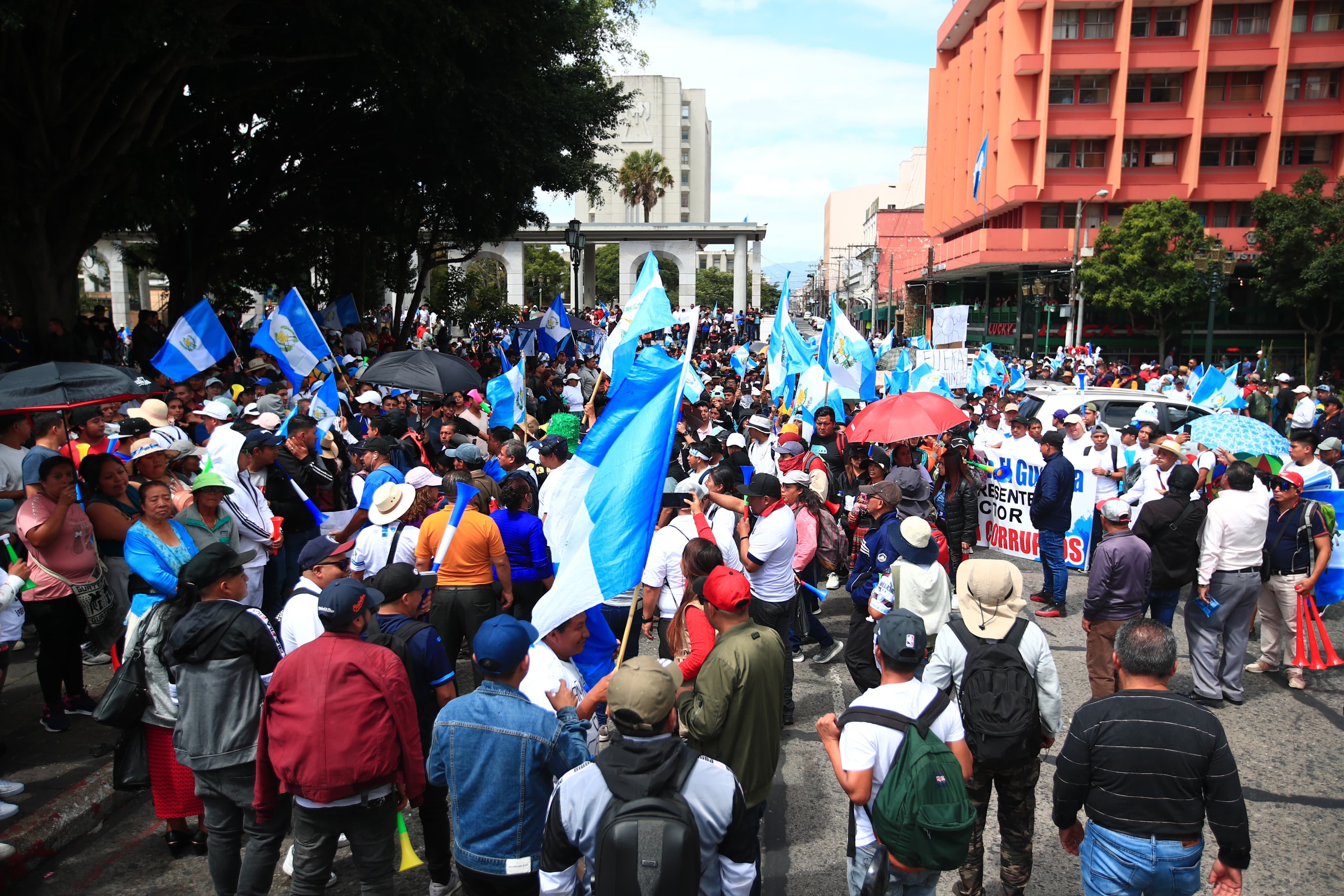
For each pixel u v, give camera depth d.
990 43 51.16
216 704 3.80
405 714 3.56
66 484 5.26
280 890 4.33
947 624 4.02
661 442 3.95
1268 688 6.70
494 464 8.74
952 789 3.10
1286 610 6.68
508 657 3.32
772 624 5.82
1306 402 16.98
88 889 4.31
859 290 94.00
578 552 3.89
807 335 38.22
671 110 115.31
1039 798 5.18
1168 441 8.16
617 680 2.79
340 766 3.38
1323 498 7.25
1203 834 4.75
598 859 2.53
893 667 3.38
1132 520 8.55
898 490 5.81
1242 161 47.47
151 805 5.16
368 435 8.83
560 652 3.92
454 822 3.36
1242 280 45.28
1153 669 3.26
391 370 9.93
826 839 4.72
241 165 20.86
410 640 4.22
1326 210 38.03
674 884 2.47
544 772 3.32
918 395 8.02
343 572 4.51
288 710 3.43
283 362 9.98
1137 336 47.00
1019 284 49.09
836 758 3.38
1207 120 46.59
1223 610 6.22
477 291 38.31
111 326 17.11
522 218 24.73
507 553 6.17
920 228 80.94
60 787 4.95
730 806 2.79
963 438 11.90
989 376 18.00
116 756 4.43
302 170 21.03
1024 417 9.90
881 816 3.13
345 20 13.64
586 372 18.30
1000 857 4.61
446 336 30.73
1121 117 46.56
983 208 52.56
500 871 3.28
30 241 14.28
